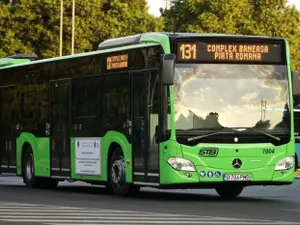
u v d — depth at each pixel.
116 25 70.62
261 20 70.75
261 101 19.98
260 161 19.83
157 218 15.53
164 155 19.47
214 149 19.48
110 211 17.14
